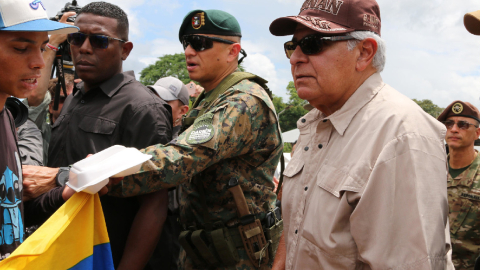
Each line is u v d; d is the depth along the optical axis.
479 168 3.52
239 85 2.27
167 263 2.74
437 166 1.38
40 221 1.94
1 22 1.40
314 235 1.56
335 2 1.61
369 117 1.53
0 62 1.44
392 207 1.36
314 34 1.59
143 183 1.90
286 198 1.83
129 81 2.37
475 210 3.40
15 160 1.64
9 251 1.50
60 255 1.45
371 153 1.45
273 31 1.79
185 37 2.46
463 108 3.56
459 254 3.46
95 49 2.24
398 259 1.32
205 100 2.46
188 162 1.94
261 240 2.26
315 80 1.62
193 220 2.39
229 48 2.47
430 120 1.46
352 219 1.42
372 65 1.63
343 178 1.50
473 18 1.78
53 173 1.95
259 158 2.31
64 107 2.56
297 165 1.83
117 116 2.23
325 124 1.70
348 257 1.46
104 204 2.18
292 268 1.69
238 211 2.24
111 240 2.17
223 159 2.24
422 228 1.30
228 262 2.24
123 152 1.60
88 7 2.29
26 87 1.54
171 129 2.38
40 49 1.55
